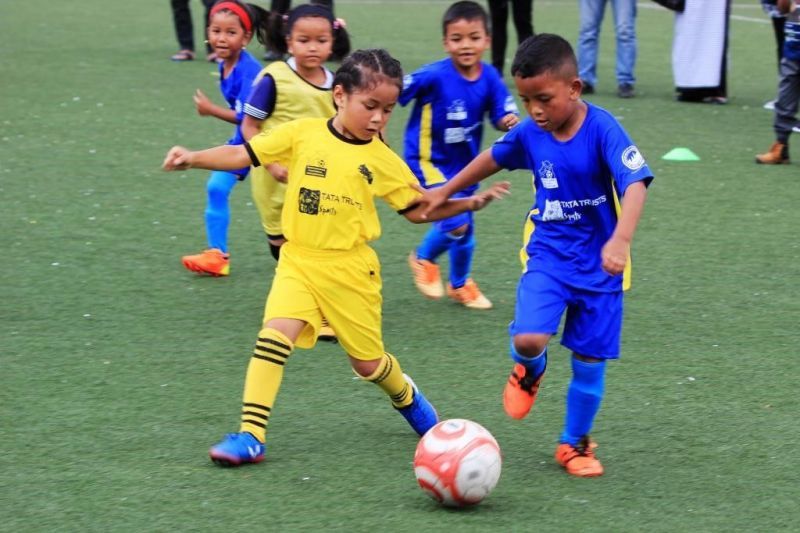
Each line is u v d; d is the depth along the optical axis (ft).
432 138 55.83
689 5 107.96
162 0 182.39
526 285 37.96
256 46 137.90
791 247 66.13
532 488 36.96
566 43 36.52
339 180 38.27
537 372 38.45
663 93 115.55
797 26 82.69
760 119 103.30
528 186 80.18
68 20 155.84
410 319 54.60
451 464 34.30
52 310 54.03
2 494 35.60
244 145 38.96
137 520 33.94
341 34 55.36
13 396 43.86
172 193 75.25
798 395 45.52
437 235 55.47
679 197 76.69
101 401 43.62
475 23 53.93
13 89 106.83
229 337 51.44
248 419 38.09
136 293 56.95
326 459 38.83
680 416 43.34
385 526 33.76
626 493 36.65
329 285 38.55
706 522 34.63
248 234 68.33
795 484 37.52
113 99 103.81
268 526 33.63
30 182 76.38
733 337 52.16
